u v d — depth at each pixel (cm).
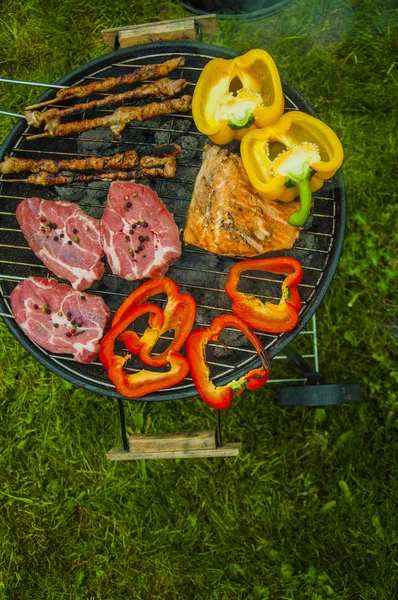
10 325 90
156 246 90
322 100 117
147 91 90
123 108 91
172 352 86
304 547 109
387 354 112
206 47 90
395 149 115
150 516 112
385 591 107
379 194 115
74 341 89
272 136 87
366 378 112
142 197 90
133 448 91
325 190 90
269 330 86
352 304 114
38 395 115
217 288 91
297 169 84
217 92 89
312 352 112
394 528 108
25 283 90
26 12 123
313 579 108
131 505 112
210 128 87
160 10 121
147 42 95
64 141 94
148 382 86
